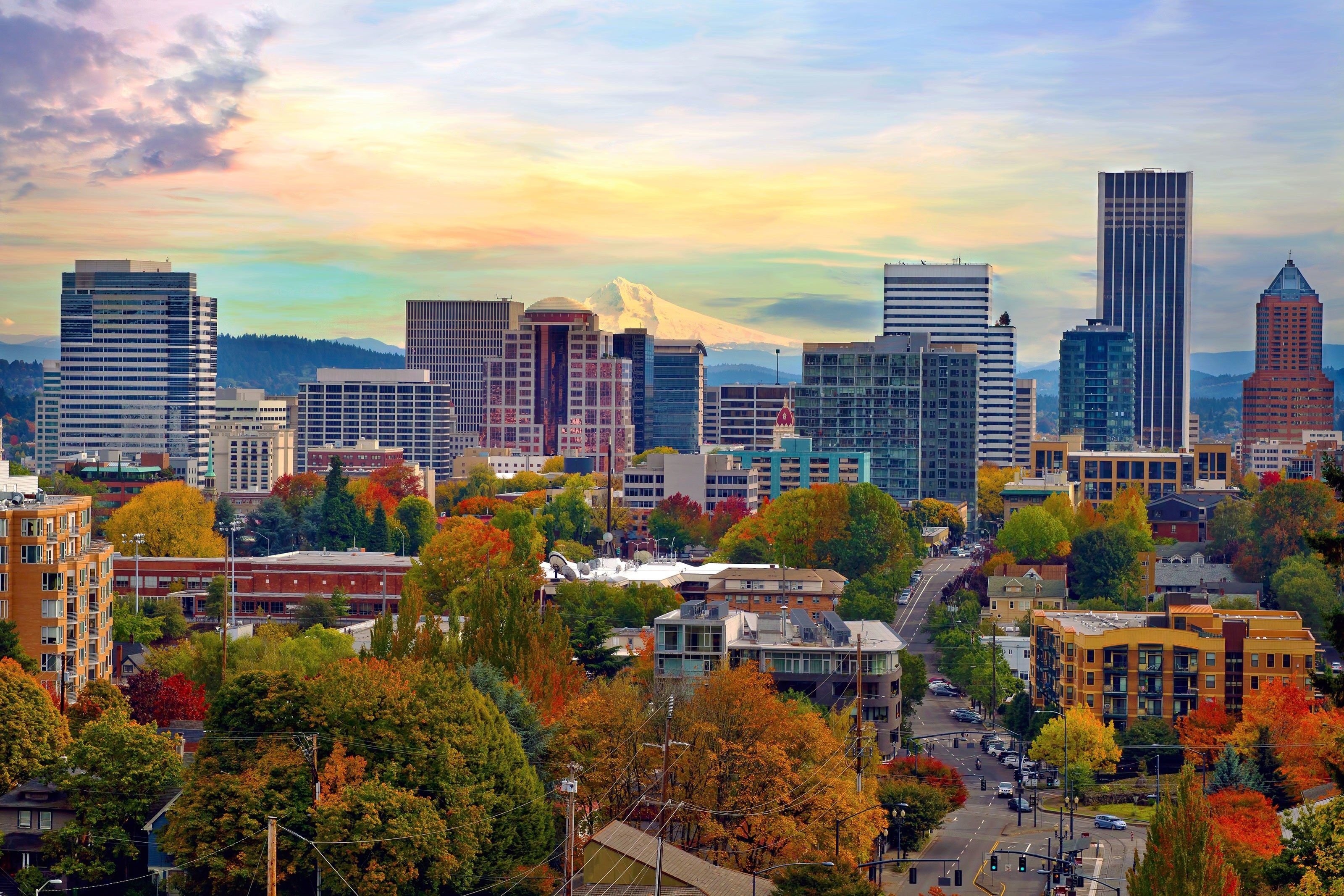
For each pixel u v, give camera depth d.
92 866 151.62
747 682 176.75
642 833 140.00
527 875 149.12
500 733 158.50
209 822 142.50
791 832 152.88
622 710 168.50
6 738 165.50
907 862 190.75
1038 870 188.88
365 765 147.12
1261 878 142.88
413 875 141.62
